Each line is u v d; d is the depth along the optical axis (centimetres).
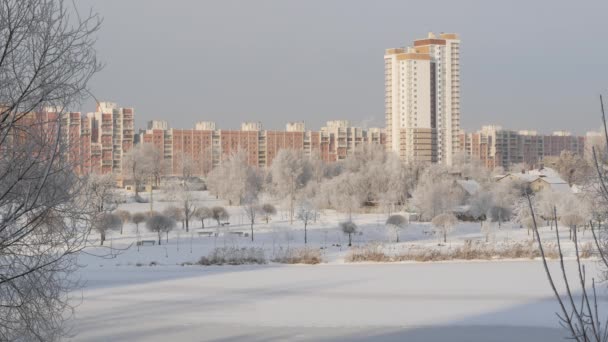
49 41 1460
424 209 9894
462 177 14062
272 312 3419
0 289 1432
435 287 4197
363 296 3906
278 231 8581
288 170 13300
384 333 2936
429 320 3189
